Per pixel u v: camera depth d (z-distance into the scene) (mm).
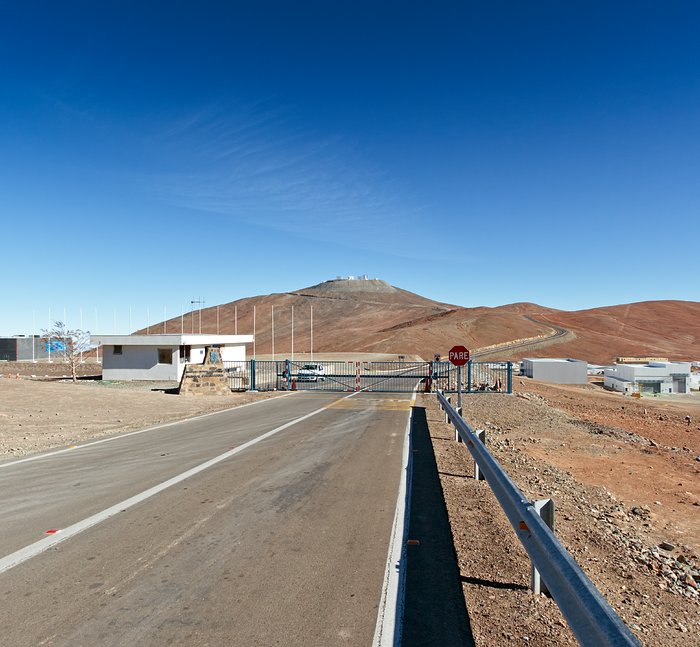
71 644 3857
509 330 147875
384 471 9609
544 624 4309
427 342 123062
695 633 5250
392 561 5434
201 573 5102
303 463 10289
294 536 6148
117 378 40844
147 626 4113
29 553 5598
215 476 9188
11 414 16312
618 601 5781
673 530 10328
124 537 6098
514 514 5449
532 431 20703
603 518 9984
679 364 67062
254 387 28266
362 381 35219
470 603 4625
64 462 10375
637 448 19828
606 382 72562
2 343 76750
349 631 4062
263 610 4375
